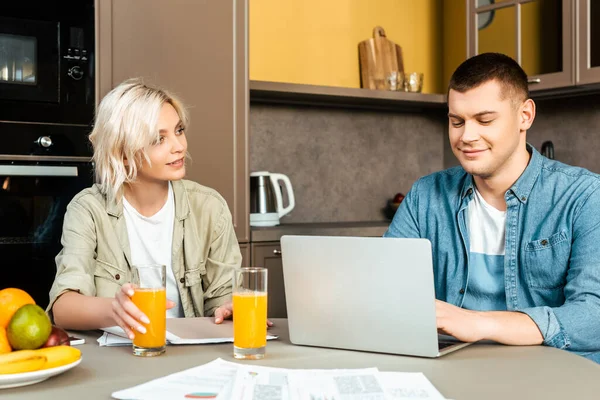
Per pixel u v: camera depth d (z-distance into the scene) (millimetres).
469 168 1553
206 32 2660
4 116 2287
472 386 1000
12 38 2289
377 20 3512
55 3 2355
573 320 1283
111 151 1663
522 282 1592
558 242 1536
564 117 3297
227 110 2711
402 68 3520
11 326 1050
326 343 1256
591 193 1517
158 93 1682
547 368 1103
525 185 1585
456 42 3613
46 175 2312
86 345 1300
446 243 1733
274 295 2803
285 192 3297
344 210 3482
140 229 1756
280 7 3229
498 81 1497
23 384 1003
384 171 3615
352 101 3322
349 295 1212
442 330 1208
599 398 943
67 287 1488
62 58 2375
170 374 1059
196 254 1801
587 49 2848
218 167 2691
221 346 1278
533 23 3055
